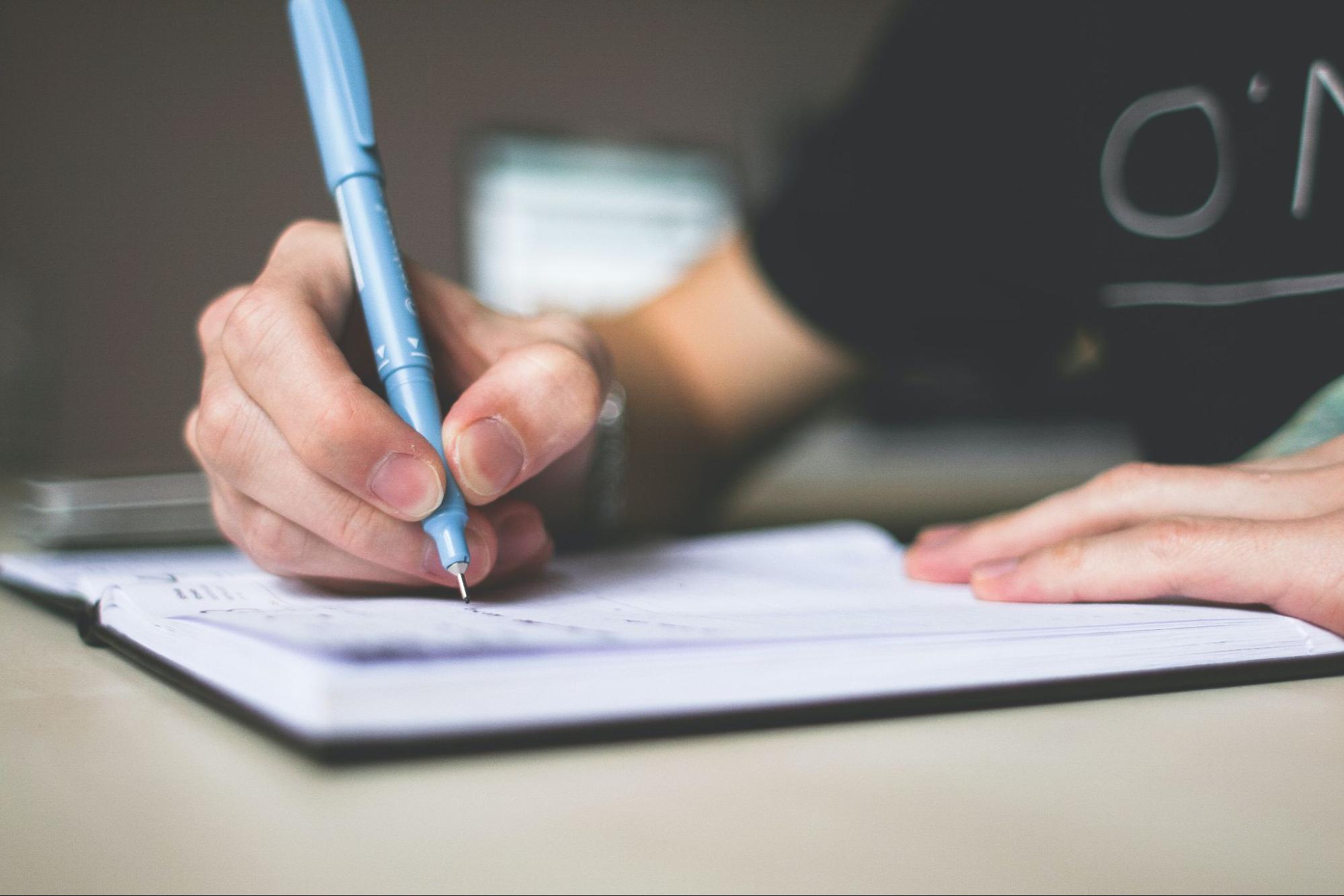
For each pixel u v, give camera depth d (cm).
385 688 20
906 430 162
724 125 235
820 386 85
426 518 31
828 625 27
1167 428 69
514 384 33
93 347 179
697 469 80
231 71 189
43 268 176
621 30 226
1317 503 37
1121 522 39
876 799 19
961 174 83
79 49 179
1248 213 65
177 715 25
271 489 33
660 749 22
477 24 214
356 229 35
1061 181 78
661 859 17
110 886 16
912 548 43
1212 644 29
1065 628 28
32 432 152
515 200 150
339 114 35
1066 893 15
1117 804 19
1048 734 24
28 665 32
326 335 32
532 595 35
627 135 155
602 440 60
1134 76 73
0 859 17
